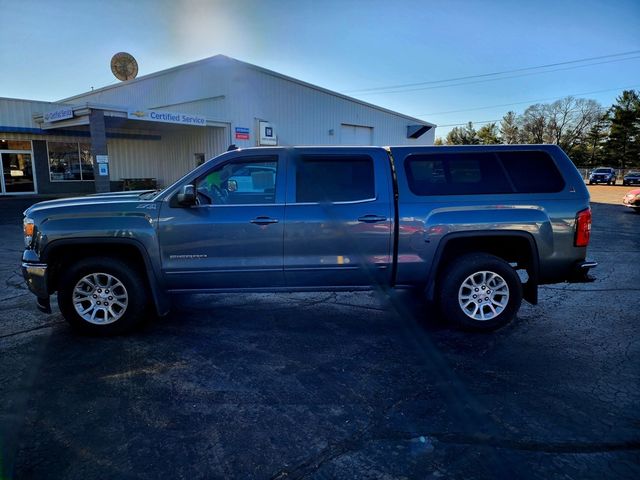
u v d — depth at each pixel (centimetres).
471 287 452
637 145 5909
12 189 2022
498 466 245
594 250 909
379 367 372
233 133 1980
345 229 441
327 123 2462
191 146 2178
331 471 243
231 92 1952
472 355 396
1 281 651
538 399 318
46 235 428
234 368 371
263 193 450
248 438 273
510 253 480
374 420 293
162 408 308
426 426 285
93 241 430
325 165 452
